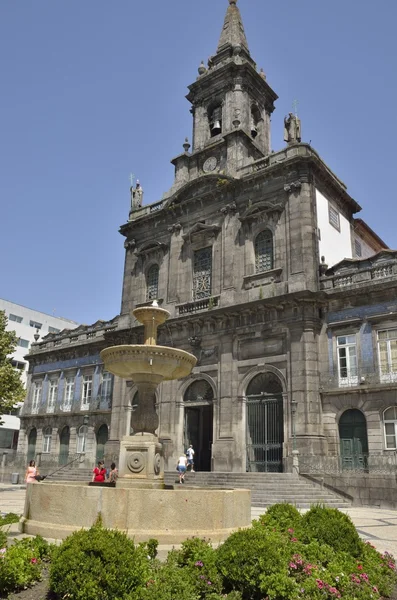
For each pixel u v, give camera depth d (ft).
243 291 92.27
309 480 71.82
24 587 22.98
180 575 22.53
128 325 109.40
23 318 216.13
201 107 120.16
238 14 127.75
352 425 77.05
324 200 95.96
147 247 111.34
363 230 110.63
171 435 92.99
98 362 120.67
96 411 114.11
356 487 67.67
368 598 22.44
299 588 21.72
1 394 90.53
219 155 108.68
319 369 81.30
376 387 75.00
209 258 100.78
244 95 115.14
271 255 91.76
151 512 30.58
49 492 32.73
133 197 119.96
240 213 97.35
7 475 116.57
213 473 77.82
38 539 27.09
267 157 96.84
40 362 137.49
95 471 71.20
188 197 106.63
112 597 20.38
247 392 87.10
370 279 80.94
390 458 70.28
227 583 22.84
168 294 103.55
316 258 87.40
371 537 39.68
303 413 78.13
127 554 21.63
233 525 32.71
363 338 79.00
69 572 20.92
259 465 81.92
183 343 96.78
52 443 123.85
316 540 27.40
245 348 88.17
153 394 44.45
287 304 83.92
